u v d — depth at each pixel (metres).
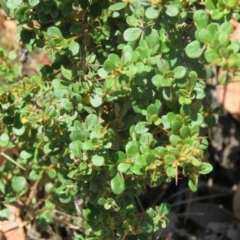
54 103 0.60
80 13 0.59
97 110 0.62
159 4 0.51
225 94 0.85
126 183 0.59
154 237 0.70
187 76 0.55
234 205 0.81
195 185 0.55
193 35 0.58
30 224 0.77
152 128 0.64
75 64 0.61
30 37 0.61
